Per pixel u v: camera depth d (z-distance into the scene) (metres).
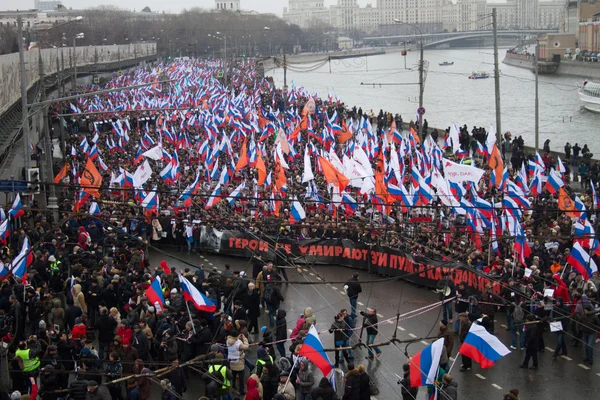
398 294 34.78
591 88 131.38
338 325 26.34
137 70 179.50
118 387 23.41
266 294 30.53
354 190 47.75
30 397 21.03
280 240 39.56
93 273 30.70
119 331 25.52
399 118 90.75
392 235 37.47
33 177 42.00
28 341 23.30
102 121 92.19
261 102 107.75
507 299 30.28
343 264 39.41
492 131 54.22
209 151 53.44
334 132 68.75
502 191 41.03
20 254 29.70
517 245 31.86
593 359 27.64
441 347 20.97
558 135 104.81
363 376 22.53
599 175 55.56
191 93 108.44
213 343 24.72
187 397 24.62
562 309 27.75
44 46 164.50
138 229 41.88
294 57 192.62
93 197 41.06
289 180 50.06
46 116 46.34
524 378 25.95
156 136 74.62
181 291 28.77
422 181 38.50
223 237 41.66
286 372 22.19
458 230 35.59
